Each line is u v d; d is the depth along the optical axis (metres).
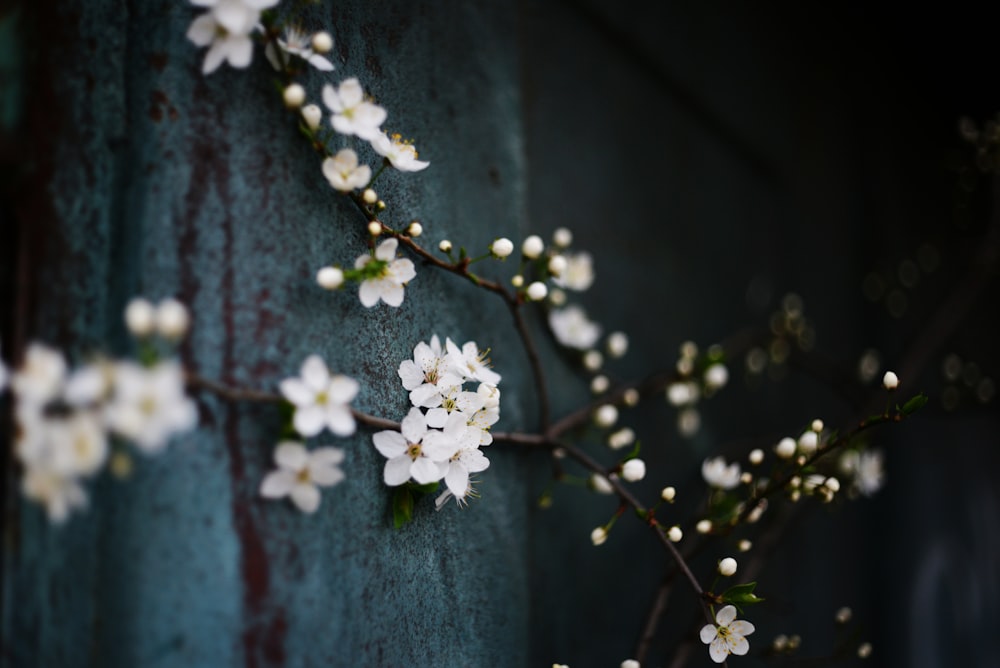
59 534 0.33
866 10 0.83
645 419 0.54
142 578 0.32
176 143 0.33
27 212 0.35
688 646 0.44
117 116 0.34
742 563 0.54
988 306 0.90
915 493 0.77
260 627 0.32
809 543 0.66
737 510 0.43
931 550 0.77
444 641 0.37
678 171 0.61
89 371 0.30
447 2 0.42
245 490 0.33
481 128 0.43
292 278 0.34
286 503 0.33
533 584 0.45
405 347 0.38
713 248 0.63
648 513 0.39
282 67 0.34
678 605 0.53
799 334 0.63
